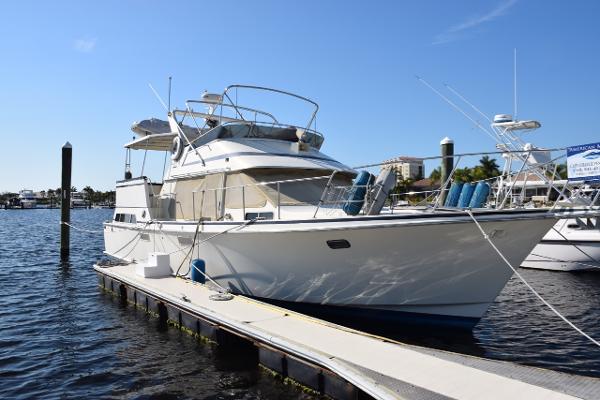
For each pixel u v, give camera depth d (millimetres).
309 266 8492
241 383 6676
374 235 7551
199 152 11523
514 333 9461
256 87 11469
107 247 15570
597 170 6691
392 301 8391
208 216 10812
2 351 8227
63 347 8414
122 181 14766
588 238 16625
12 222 57406
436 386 5129
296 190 9891
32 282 14781
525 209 7176
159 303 9906
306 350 6207
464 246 7477
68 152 21016
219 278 10227
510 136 15727
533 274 17094
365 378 5316
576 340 9023
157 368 7332
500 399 4828
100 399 6352
